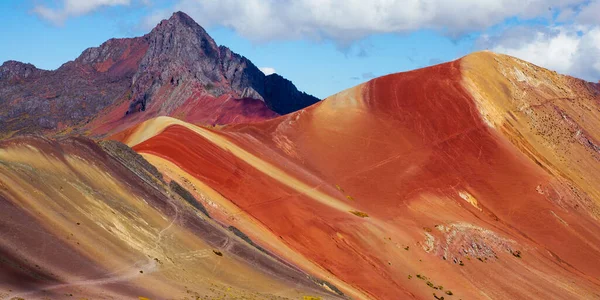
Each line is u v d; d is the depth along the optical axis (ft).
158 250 175.11
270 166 360.07
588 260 384.27
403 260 304.50
